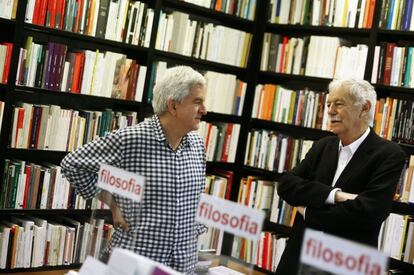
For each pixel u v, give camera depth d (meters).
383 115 3.98
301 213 2.52
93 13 3.93
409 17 3.97
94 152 2.01
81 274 1.66
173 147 2.00
